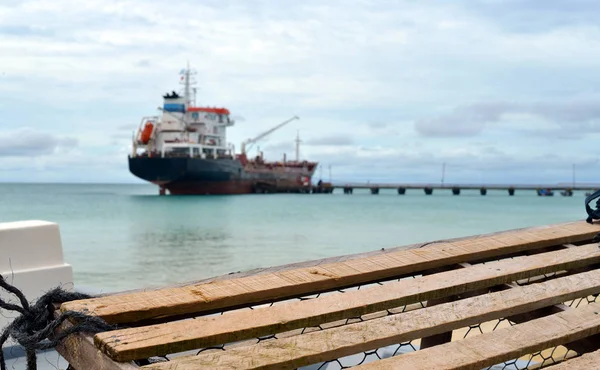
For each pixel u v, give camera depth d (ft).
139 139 307.37
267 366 5.86
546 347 7.23
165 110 309.42
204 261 71.20
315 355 6.18
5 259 13.64
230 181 306.14
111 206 234.99
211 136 320.50
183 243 93.71
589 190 463.42
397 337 6.79
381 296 7.45
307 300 7.29
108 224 138.21
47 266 14.17
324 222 143.95
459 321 7.27
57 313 6.76
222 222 145.18
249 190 327.67
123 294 7.36
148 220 151.74
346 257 9.25
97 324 6.14
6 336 6.52
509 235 10.72
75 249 84.79
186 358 5.85
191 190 294.87
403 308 9.22
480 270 8.71
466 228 126.93
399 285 7.91
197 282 8.11
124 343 5.76
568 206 248.11
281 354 6.12
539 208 225.97
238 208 218.59
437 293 7.77
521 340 7.19
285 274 8.13
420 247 9.78
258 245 91.20
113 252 81.00
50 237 14.29
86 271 62.34
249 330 6.35
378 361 6.49
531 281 9.98
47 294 6.84
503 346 6.98
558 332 7.48
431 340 8.98
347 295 7.47
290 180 375.86
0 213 185.98
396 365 6.39
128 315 6.57
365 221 148.56
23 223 14.51
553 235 10.73
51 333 6.19
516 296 8.09
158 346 5.79
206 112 318.45
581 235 10.93
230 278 8.21
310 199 328.70
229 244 92.43
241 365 5.80
